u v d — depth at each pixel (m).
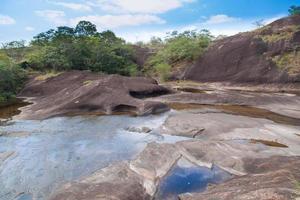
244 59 40.00
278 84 34.84
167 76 45.25
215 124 18.28
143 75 48.44
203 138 16.36
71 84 33.12
